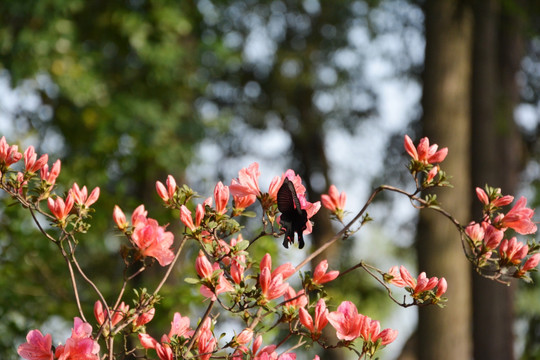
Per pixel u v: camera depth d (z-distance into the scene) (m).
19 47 11.32
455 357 9.02
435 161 3.16
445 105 9.73
